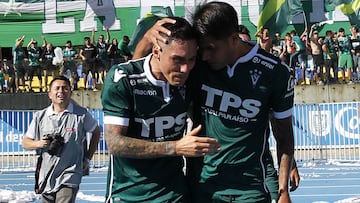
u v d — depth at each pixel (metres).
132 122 4.16
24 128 18.48
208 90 4.22
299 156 18.58
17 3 26.42
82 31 26.56
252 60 4.18
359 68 22.50
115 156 4.23
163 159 4.25
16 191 13.74
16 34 26.55
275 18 24.59
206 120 4.26
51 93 6.84
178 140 4.12
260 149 4.31
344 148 18.39
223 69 4.18
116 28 26.55
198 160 4.34
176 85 3.93
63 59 22.75
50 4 26.58
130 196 4.28
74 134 6.73
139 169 4.24
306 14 26.12
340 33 22.83
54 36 26.62
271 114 4.46
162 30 3.84
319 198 12.37
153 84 4.07
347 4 26.00
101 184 14.95
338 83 22.30
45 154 6.66
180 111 4.18
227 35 3.97
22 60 22.89
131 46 5.43
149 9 26.33
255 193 4.24
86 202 12.23
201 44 4.01
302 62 22.44
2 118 18.50
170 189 4.27
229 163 4.23
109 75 4.12
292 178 4.69
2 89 22.89
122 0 26.48
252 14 25.97
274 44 23.12
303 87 22.19
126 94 4.07
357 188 13.58
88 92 22.30
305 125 18.56
